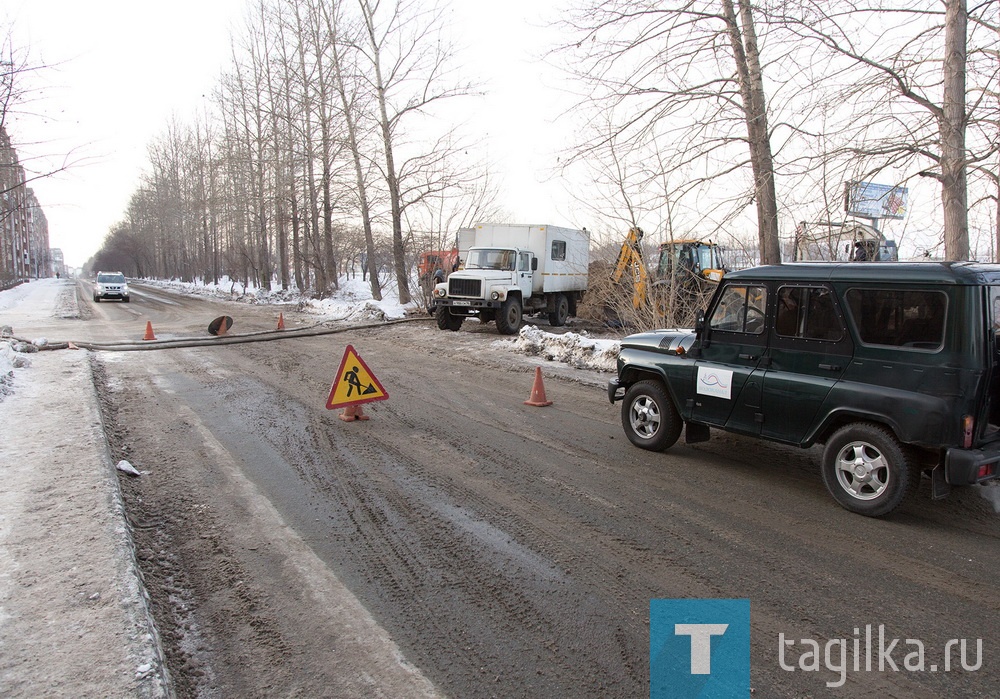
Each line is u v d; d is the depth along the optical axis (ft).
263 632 11.05
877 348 15.89
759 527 15.57
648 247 45.06
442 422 25.86
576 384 34.12
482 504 17.04
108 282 112.47
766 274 18.35
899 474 15.40
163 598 12.19
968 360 14.44
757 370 18.43
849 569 13.43
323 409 27.99
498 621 11.43
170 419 26.00
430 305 71.46
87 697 8.76
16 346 41.98
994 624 11.38
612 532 15.28
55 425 23.18
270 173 121.19
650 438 21.77
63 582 11.92
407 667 10.09
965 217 25.86
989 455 14.71
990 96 24.40
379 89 76.89
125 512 15.78
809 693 9.52
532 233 63.00
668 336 21.86
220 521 15.87
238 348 47.29
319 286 103.55
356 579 12.96
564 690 9.52
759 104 32.30
